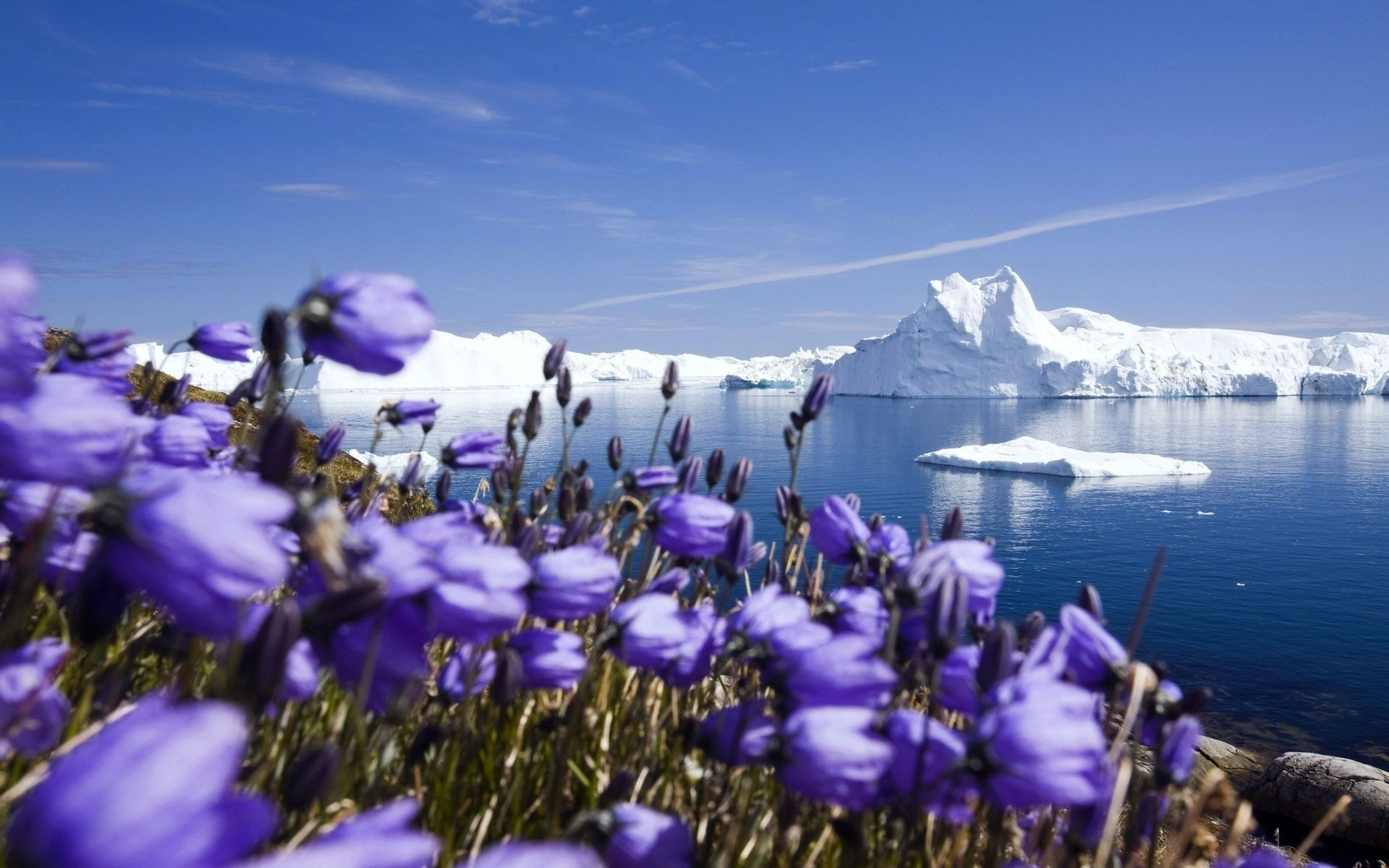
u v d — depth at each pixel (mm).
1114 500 55562
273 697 1152
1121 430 105375
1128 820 1852
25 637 1732
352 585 1229
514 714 2182
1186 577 35312
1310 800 12266
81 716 1478
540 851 815
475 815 1903
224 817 673
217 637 1048
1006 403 153625
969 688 1811
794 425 2996
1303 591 32844
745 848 1918
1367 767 12477
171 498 1030
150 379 2721
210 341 2797
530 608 1846
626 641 1961
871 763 1550
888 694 1702
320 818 1441
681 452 3289
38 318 1727
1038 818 2102
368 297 1556
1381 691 21953
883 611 2115
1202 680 23188
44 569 1502
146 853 625
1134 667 1733
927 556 1792
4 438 1007
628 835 1550
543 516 2916
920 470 70438
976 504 53344
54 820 631
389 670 1363
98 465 1050
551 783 1885
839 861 2010
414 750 1776
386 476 2869
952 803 1647
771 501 28469
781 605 1862
